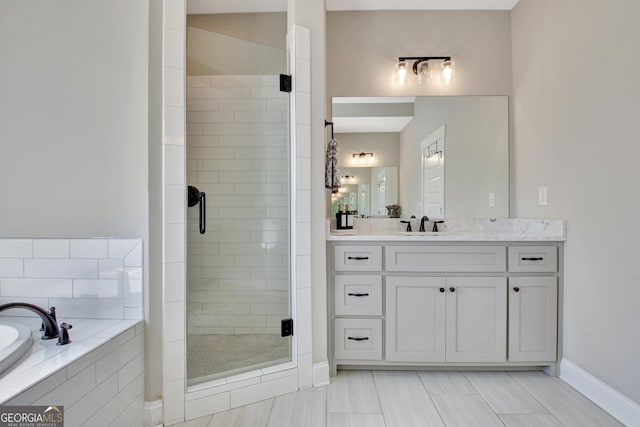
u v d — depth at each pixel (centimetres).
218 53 198
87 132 156
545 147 216
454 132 260
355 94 259
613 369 163
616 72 160
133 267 153
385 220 262
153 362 152
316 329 193
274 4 249
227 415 161
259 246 193
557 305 199
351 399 176
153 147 154
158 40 155
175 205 155
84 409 113
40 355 111
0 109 157
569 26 192
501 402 173
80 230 156
